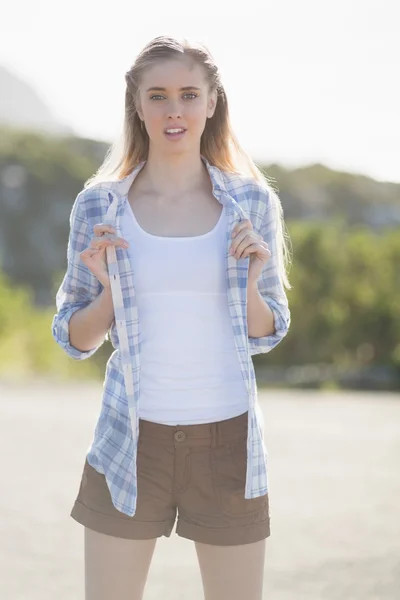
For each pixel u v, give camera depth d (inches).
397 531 376.2
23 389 1125.1
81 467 518.3
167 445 185.0
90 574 187.5
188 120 191.5
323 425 760.3
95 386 1237.1
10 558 332.8
